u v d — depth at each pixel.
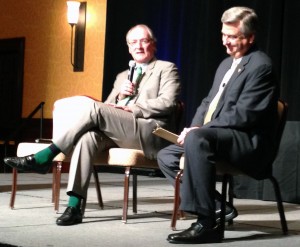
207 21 5.96
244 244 2.37
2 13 8.25
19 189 4.31
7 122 8.02
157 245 2.30
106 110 2.85
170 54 6.34
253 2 5.66
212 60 5.93
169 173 2.84
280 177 4.05
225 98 2.57
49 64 7.73
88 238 2.41
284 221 2.67
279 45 5.44
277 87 2.53
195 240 2.35
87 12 7.36
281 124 2.61
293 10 5.35
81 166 2.78
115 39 6.84
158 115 3.00
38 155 2.80
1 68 8.19
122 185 5.00
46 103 7.72
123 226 2.74
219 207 2.78
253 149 2.46
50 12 7.75
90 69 7.32
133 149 2.88
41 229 2.59
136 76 3.16
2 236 2.39
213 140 2.39
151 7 6.52
